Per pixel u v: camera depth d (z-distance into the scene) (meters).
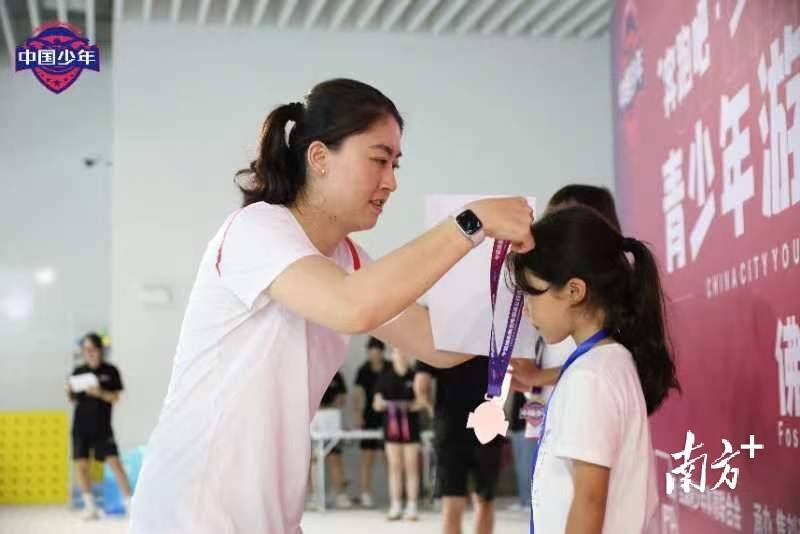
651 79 5.10
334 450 10.16
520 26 11.28
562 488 1.99
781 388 3.23
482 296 2.27
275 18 11.21
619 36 5.95
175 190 10.97
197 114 11.05
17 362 12.46
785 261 3.19
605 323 2.07
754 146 3.49
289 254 1.76
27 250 12.59
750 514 3.54
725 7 3.81
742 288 3.62
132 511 1.89
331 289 1.71
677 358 4.55
